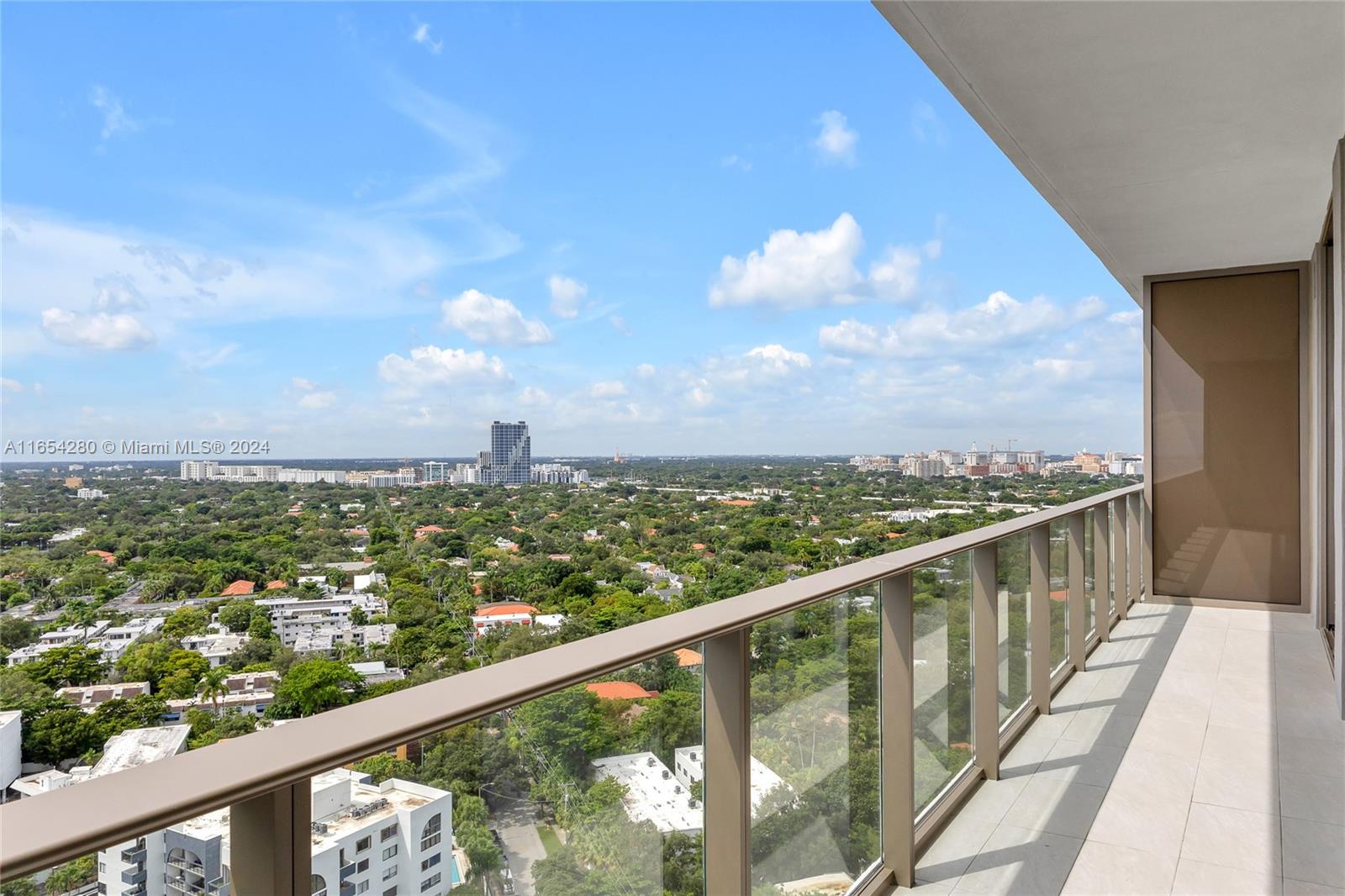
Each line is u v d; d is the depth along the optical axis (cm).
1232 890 234
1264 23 272
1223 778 312
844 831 219
